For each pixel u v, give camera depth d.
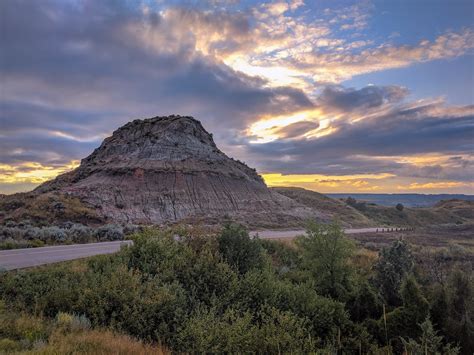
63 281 11.49
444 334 12.27
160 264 13.23
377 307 14.55
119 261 13.40
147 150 64.38
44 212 37.88
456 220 124.94
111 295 10.21
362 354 11.88
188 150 67.75
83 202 45.28
